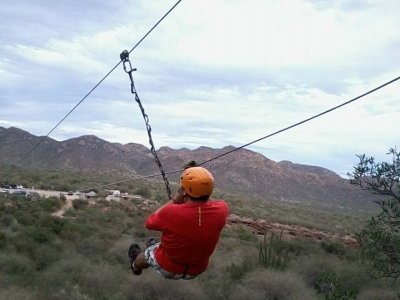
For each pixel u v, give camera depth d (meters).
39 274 19.78
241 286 19.30
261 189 178.62
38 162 172.88
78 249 26.64
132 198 63.62
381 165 9.69
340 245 35.41
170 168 182.25
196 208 4.50
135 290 17.78
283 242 33.12
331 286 16.48
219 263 23.92
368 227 10.09
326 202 172.38
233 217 54.34
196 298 18.06
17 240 24.66
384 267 10.03
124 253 25.48
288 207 99.69
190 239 4.42
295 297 18.31
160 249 4.69
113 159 190.00
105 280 19.05
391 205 9.59
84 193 61.09
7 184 62.09
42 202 44.41
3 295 15.81
